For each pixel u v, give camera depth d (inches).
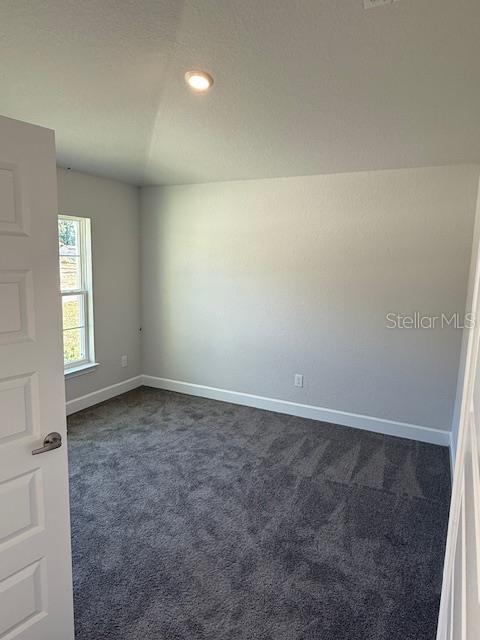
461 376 111.7
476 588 21.9
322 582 72.7
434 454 121.6
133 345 176.9
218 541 82.7
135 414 149.6
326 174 133.9
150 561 76.8
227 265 156.5
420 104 84.3
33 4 61.4
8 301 47.4
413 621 65.1
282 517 90.8
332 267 137.4
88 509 92.4
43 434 52.4
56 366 53.1
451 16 59.1
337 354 140.7
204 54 73.4
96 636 61.3
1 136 44.9
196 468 111.4
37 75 79.1
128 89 85.7
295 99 87.1
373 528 87.7
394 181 124.6
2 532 49.4
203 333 166.1
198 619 64.6
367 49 68.3
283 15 62.6
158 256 171.2
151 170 141.0
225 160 127.6
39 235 49.6
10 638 51.4
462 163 115.0
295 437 132.0
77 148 118.1
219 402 163.6
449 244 119.7
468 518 30.7
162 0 60.7
